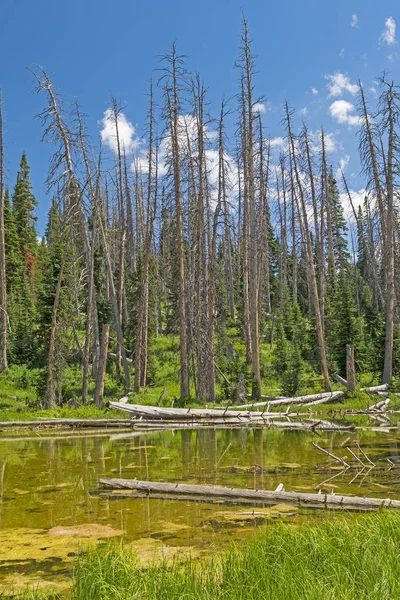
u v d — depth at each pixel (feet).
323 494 27.48
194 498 29.17
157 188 98.68
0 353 97.76
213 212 88.63
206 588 15.44
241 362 98.58
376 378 91.81
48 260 83.20
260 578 15.60
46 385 72.84
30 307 119.65
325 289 136.26
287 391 82.53
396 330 93.20
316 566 16.56
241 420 63.93
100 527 23.90
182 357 77.05
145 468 37.42
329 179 135.74
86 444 50.39
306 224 90.58
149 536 22.45
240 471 35.60
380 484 30.99
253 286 83.25
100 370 73.61
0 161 106.93
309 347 111.04
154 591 15.16
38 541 22.21
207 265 84.64
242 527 23.41
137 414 64.64
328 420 63.16
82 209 79.77
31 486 32.42
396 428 56.34
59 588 17.56
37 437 55.83
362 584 14.88
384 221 98.32
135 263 145.48
